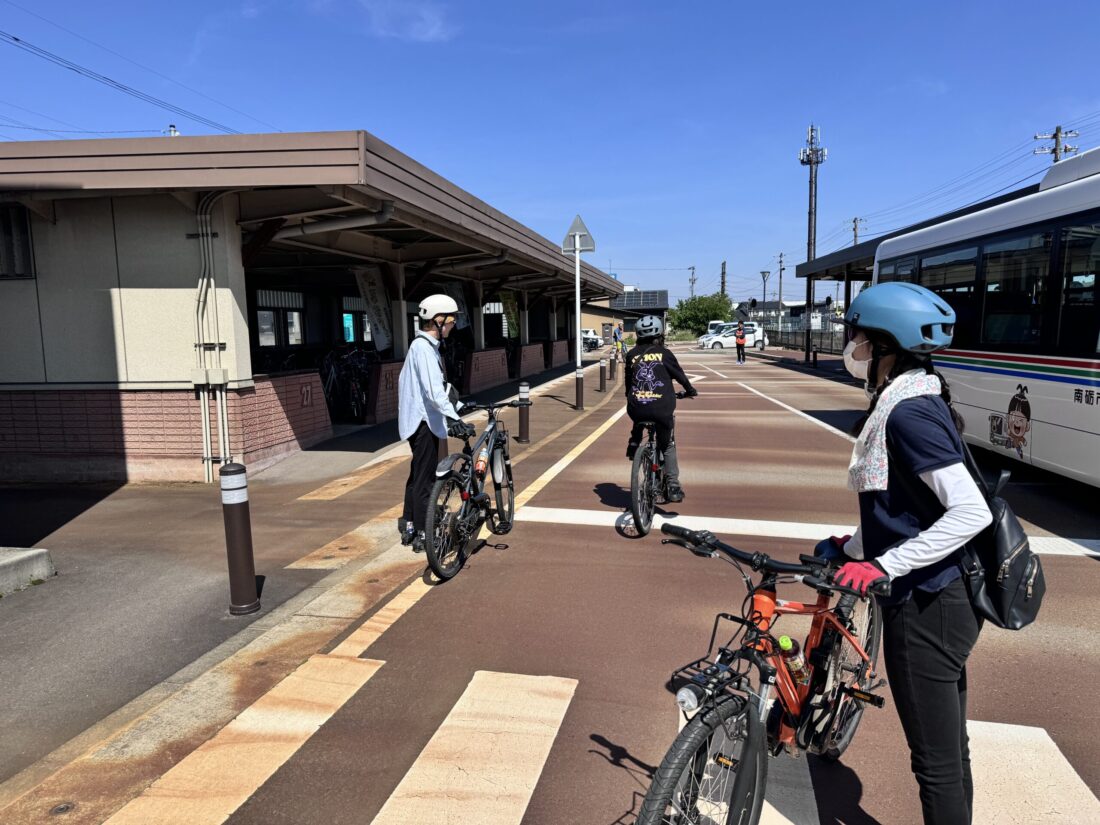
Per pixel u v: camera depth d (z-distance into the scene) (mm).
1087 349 5945
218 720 3205
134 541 5980
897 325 1981
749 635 2227
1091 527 5887
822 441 10492
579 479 7867
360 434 10984
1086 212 6000
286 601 4586
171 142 7281
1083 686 3404
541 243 16094
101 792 2723
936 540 1840
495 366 19750
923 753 2049
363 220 8422
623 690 3410
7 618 4371
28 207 7879
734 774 2123
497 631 4047
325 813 2594
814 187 40062
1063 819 2533
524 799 2656
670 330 80875
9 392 8430
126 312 8172
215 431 8250
